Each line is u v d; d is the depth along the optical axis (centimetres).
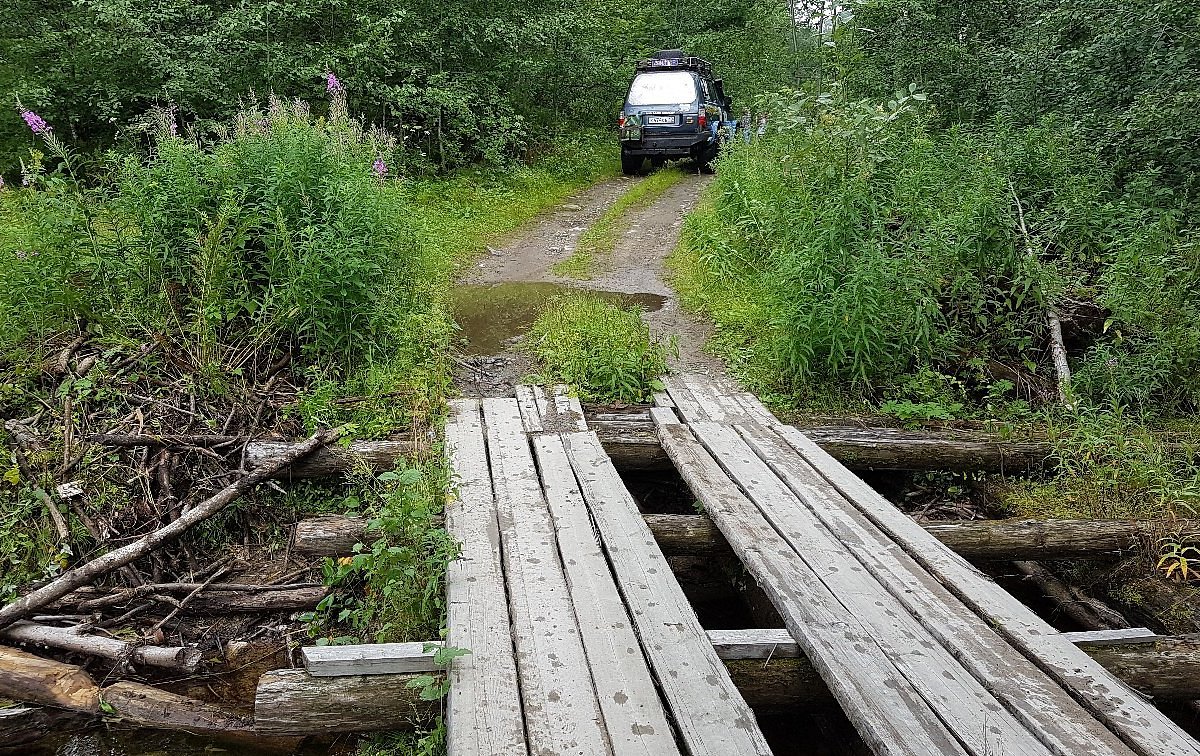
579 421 578
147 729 377
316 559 485
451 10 1392
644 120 1566
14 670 382
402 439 545
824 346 626
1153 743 284
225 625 448
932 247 654
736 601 501
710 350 723
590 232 1146
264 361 616
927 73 1240
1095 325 718
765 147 1030
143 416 550
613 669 328
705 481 489
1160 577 466
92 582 461
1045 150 870
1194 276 645
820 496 471
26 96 1077
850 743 376
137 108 1161
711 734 292
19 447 512
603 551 422
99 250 627
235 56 1162
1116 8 898
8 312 590
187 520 474
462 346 718
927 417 617
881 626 351
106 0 1095
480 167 1412
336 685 343
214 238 602
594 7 1805
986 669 323
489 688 319
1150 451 546
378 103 1267
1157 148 831
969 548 462
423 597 396
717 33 2505
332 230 629
